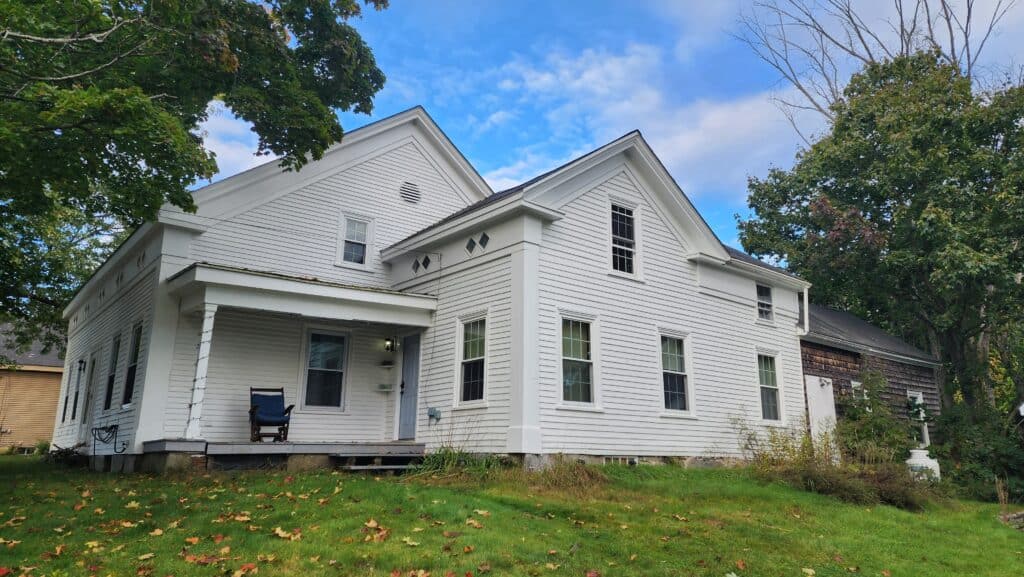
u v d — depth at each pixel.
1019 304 18.94
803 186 23.62
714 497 9.66
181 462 9.78
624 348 12.33
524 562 5.79
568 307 11.53
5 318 20.06
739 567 6.36
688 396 13.37
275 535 6.20
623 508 8.38
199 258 11.98
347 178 14.20
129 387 12.33
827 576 6.50
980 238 18.00
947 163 19.22
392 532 6.35
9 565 5.24
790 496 10.20
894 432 16.02
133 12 8.52
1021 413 17.64
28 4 7.78
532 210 11.17
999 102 19.08
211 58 9.00
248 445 10.19
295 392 12.57
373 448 11.20
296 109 11.14
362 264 14.09
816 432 15.84
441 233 12.66
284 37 10.74
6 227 16.11
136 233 12.90
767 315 16.16
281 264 12.91
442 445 11.55
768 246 24.92
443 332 12.44
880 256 20.70
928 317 21.39
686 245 14.20
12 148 7.23
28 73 8.05
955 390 22.19
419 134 15.56
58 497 8.02
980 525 9.91
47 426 25.91
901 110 20.06
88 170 8.31
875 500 10.97
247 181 12.74
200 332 11.73
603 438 11.53
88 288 17.22
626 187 13.21
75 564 5.32
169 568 5.25
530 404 10.52
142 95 7.66
